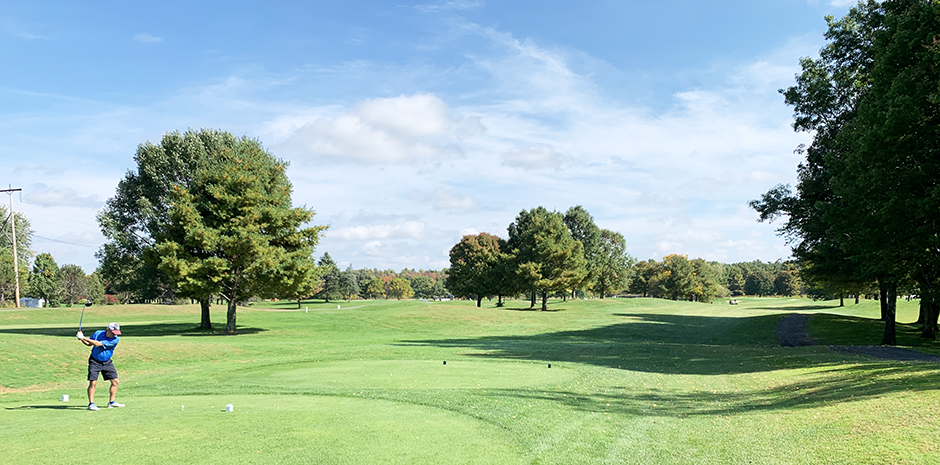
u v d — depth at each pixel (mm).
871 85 28297
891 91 21969
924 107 21359
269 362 20500
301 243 38312
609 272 92500
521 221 82438
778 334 39781
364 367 18297
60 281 83812
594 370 18141
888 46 23641
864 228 23719
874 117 22906
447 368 18031
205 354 22406
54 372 17094
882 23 27281
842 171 25422
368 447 7336
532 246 68875
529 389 13555
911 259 23062
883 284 31219
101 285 92625
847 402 10766
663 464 7426
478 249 77875
